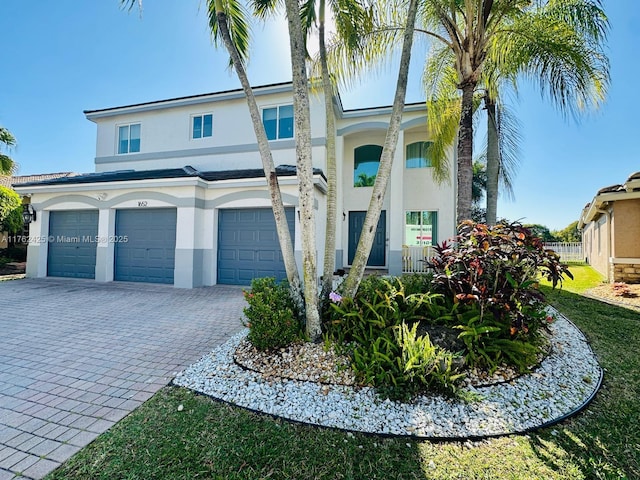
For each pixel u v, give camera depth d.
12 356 5.00
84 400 3.68
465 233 5.16
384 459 2.77
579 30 6.85
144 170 15.02
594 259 16.88
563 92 7.01
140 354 5.08
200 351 5.22
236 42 7.16
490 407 3.50
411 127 13.61
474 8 7.30
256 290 5.25
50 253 13.10
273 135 13.74
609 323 6.53
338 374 4.05
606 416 3.43
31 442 2.92
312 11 6.79
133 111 15.10
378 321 4.52
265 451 2.84
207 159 14.36
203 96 14.15
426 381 3.69
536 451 2.88
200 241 11.38
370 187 15.66
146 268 11.85
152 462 2.68
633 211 10.44
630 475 2.59
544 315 4.59
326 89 5.94
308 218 4.72
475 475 2.59
